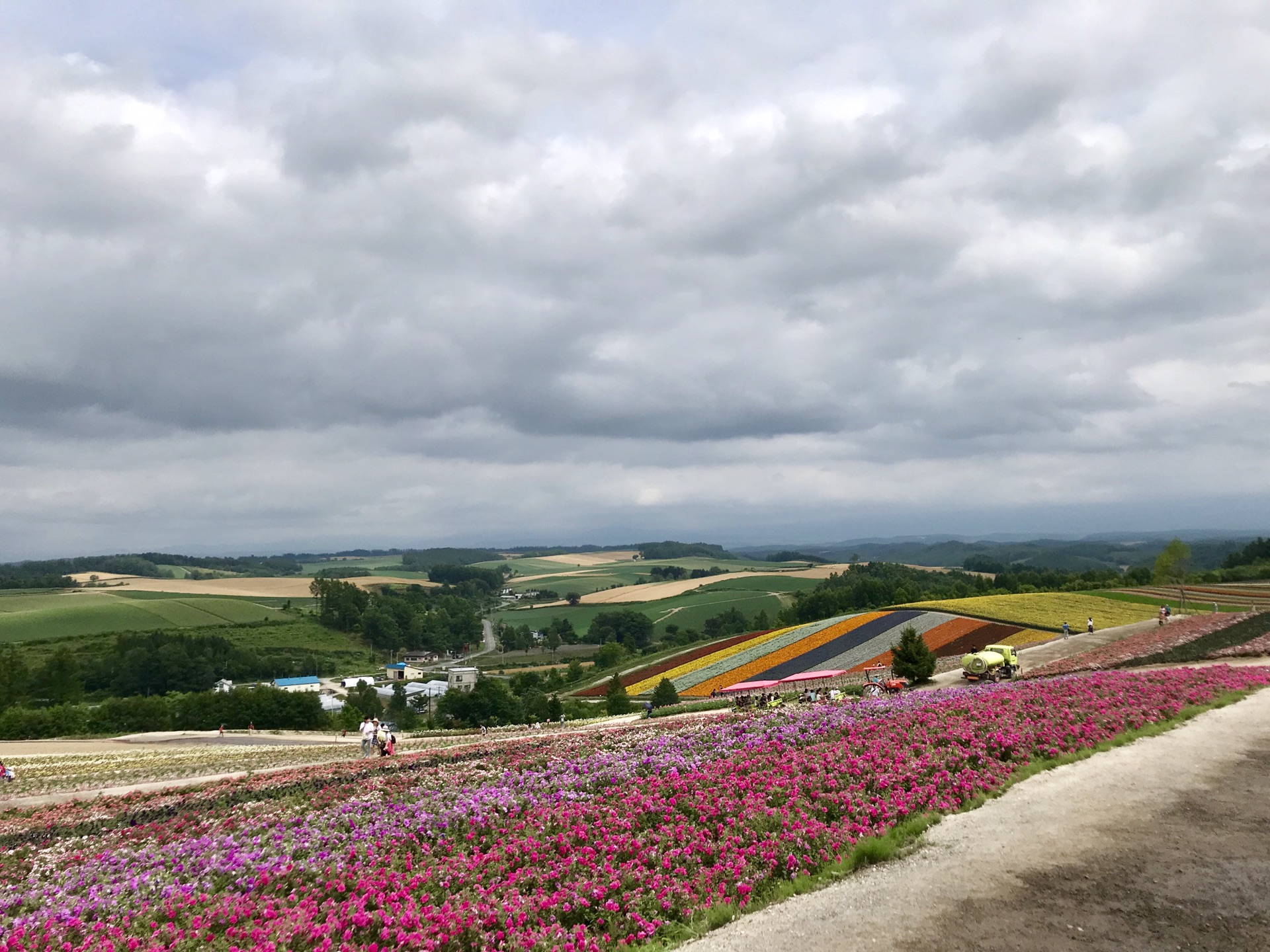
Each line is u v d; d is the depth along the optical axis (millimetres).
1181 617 77250
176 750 60812
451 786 24219
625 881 14594
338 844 18703
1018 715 25250
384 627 186875
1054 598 103688
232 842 19500
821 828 15922
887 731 24516
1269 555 164250
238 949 12672
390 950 12523
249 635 172000
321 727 99875
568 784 22312
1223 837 13906
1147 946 10328
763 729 27641
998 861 13617
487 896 14414
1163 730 23156
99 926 14070
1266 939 10266
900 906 12172
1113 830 14648
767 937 11695
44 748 65625
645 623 178750
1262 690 29812
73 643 149250
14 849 21703
